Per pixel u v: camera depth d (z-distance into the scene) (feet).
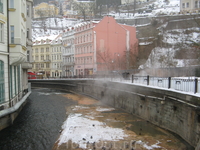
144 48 184.03
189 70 78.64
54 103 98.12
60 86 165.68
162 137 46.85
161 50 155.33
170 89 48.78
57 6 478.18
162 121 53.16
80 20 385.70
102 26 179.52
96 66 173.37
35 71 261.24
